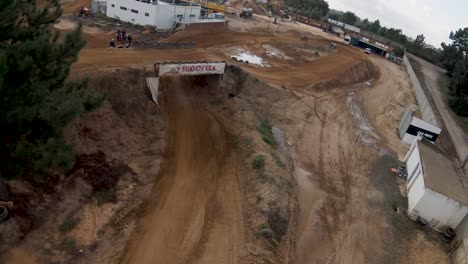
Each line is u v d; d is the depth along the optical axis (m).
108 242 18.73
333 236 25.28
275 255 20.86
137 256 18.48
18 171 17.05
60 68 17.61
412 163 34.62
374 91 57.41
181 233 20.48
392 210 29.55
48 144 16.30
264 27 73.50
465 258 24.28
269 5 109.81
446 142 46.47
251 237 21.27
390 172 34.94
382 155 38.06
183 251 19.45
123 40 43.41
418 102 57.22
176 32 52.78
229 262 19.45
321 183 30.72
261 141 30.73
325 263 22.81
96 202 20.45
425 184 28.25
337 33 94.19
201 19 62.09
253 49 55.91
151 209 21.47
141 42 39.12
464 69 64.44
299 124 39.12
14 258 15.99
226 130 31.41
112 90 26.98
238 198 24.17
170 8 55.78
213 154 27.98
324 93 49.38
